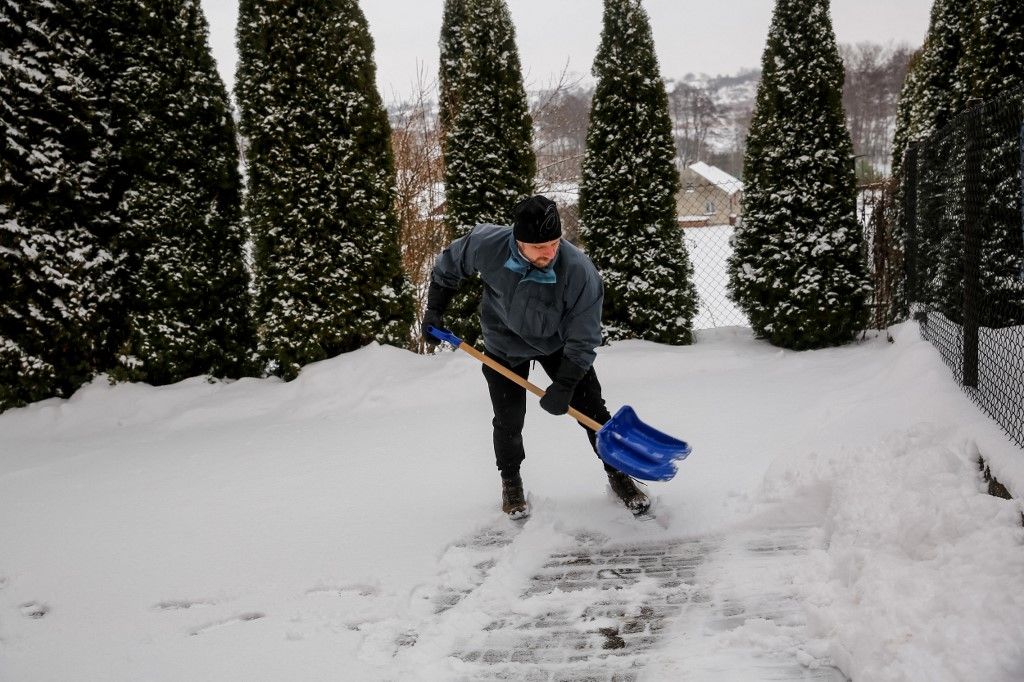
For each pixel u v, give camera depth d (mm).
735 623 2543
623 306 7547
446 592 2949
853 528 2838
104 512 4176
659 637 2504
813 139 7020
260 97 6660
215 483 4594
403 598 2885
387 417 6004
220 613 2867
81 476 4945
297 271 6773
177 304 6762
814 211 7012
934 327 5414
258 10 6594
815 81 6957
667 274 7434
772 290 7164
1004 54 6445
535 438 4980
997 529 2414
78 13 6398
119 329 6758
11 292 6246
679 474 3984
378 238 6922
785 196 7062
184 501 4277
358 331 6898
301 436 5602
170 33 6562
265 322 6863
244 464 4977
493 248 3250
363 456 4949
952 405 3639
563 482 4059
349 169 6809
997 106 3762
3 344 6254
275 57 6633
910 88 9125
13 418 6188
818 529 3201
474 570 3123
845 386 5328
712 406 5344
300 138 6680
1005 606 2051
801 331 7066
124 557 3492
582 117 14297
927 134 7902
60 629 2826
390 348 6871
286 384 6660
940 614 2141
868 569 2504
